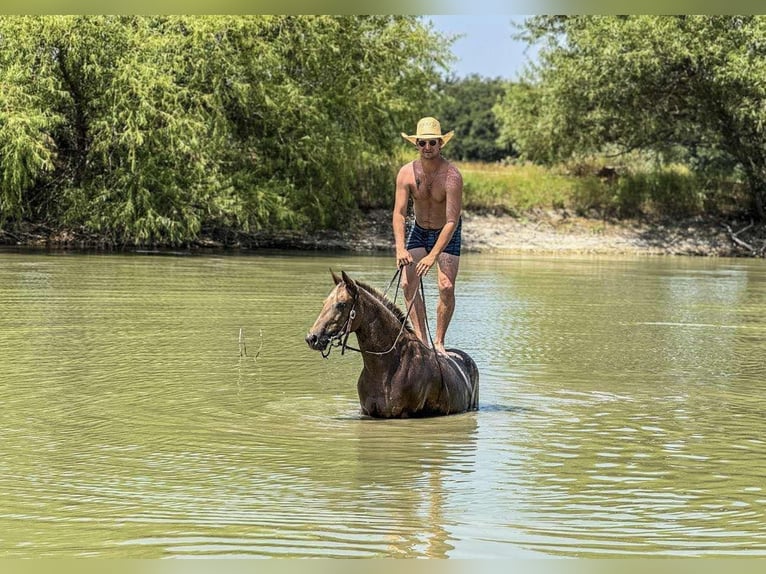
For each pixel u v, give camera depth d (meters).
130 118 34.91
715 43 40.56
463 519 7.18
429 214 10.82
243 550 6.51
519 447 9.27
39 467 8.38
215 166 36.47
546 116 45.72
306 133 39.69
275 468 8.42
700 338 17.03
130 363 13.38
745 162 44.09
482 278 27.95
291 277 26.12
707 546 6.75
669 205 45.91
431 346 10.80
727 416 10.88
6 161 33.97
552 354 14.89
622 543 6.77
